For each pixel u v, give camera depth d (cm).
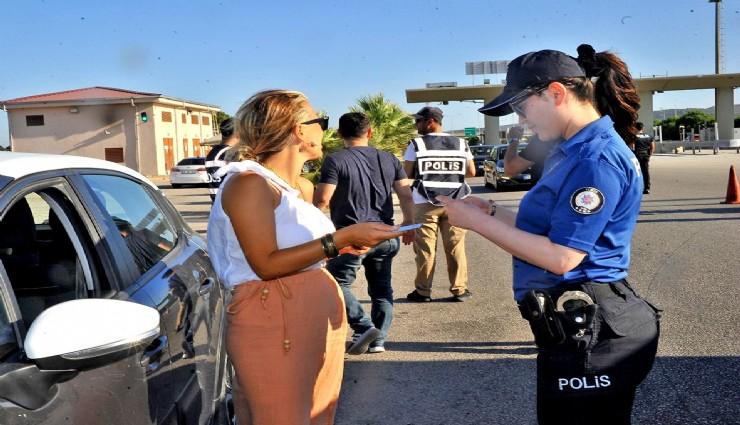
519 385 445
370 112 1941
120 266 257
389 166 499
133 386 218
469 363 488
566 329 216
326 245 229
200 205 1933
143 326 197
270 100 244
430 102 4341
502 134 4412
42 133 3981
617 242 219
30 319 248
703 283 679
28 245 262
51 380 181
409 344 535
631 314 221
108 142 3991
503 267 852
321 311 243
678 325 546
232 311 239
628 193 215
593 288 218
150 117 3959
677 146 4741
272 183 239
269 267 229
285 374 237
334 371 258
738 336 511
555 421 227
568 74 218
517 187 2036
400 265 900
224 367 336
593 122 220
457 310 635
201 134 4625
